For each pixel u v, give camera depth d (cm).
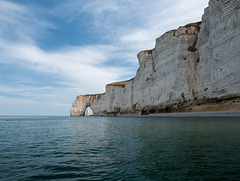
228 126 1828
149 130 1898
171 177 552
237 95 3206
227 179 524
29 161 798
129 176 577
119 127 2509
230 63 3350
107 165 708
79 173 624
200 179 529
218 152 830
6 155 920
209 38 4166
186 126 2069
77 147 1120
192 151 872
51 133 2002
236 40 3238
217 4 3703
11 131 2295
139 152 904
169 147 988
